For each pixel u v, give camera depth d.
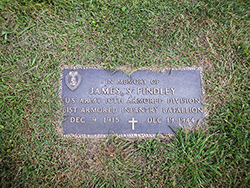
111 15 0.98
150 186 0.86
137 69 0.92
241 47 0.96
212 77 0.94
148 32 0.97
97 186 0.86
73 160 0.88
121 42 0.96
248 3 0.98
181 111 0.89
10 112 0.91
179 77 0.92
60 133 0.88
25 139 0.89
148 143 0.88
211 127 0.90
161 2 0.99
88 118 0.88
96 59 0.94
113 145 0.88
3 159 0.88
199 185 0.86
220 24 0.98
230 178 0.86
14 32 0.96
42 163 0.88
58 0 0.97
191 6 0.99
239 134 0.89
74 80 0.91
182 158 0.87
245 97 0.93
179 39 0.97
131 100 0.88
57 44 0.96
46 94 0.92
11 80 0.93
